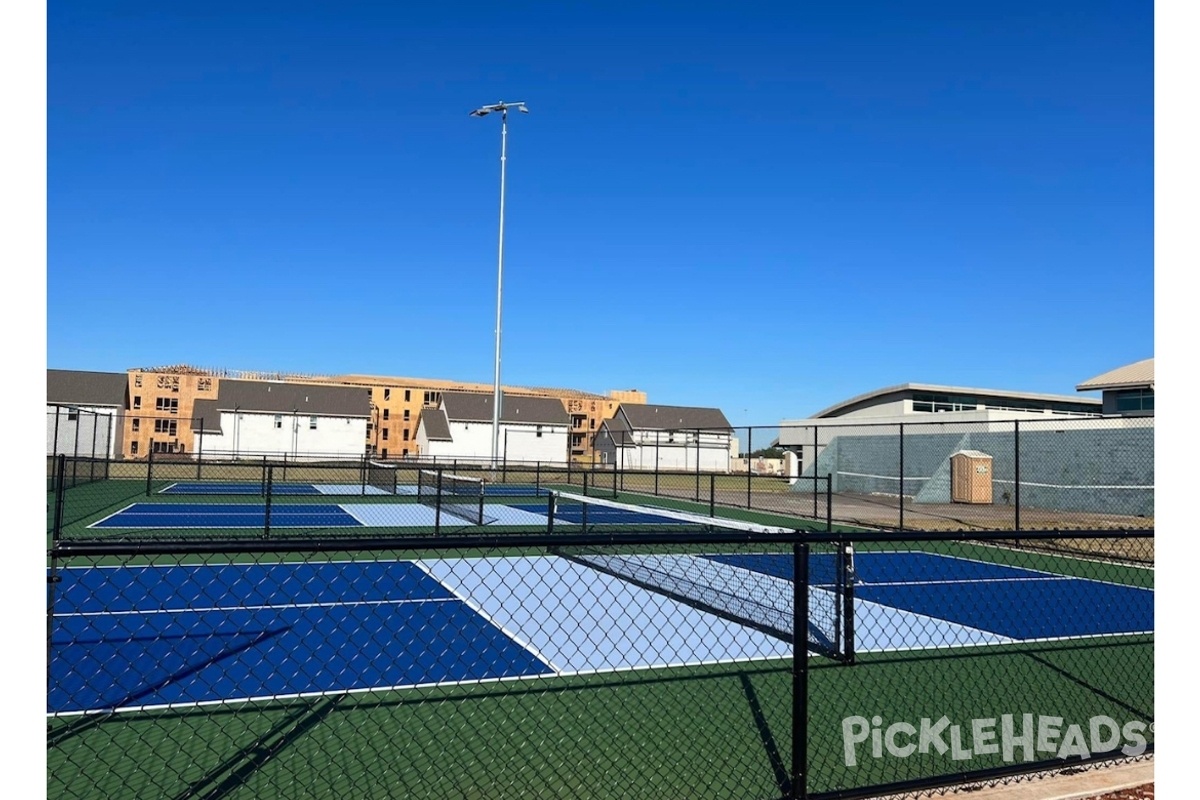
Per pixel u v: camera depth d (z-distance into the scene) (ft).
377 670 21.53
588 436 328.49
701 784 14.47
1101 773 14.71
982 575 42.11
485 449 242.99
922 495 106.52
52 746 15.89
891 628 28.43
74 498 76.43
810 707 18.92
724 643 25.00
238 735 16.62
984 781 14.20
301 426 228.02
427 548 11.45
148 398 243.19
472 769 14.99
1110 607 33.12
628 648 24.09
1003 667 22.88
